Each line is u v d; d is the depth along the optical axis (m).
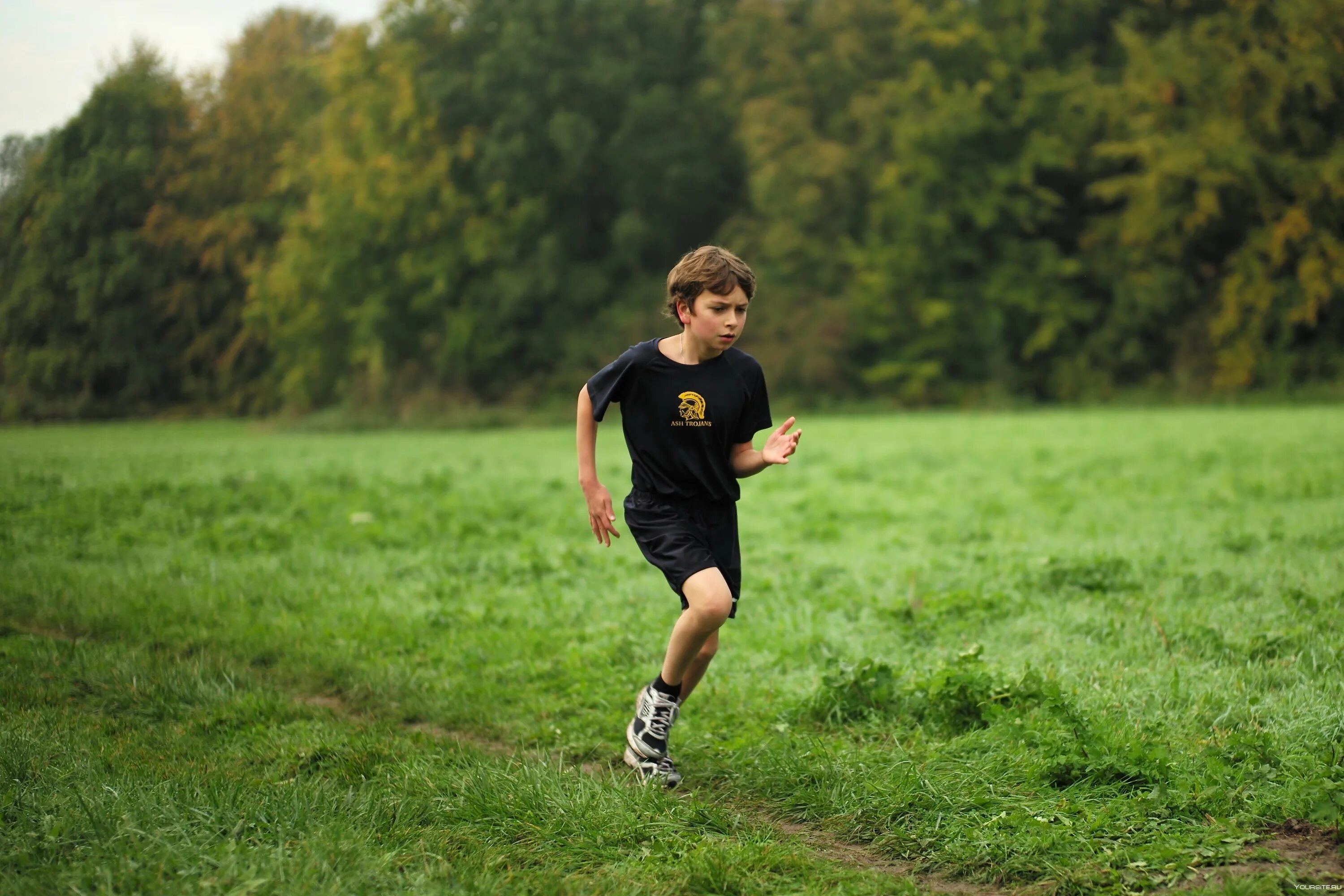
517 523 9.84
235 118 36.16
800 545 8.16
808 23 38.66
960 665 4.07
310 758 3.69
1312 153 31.48
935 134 34.44
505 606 6.24
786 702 4.22
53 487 12.95
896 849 2.99
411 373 38.47
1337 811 2.88
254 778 3.40
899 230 36.19
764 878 2.76
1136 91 32.53
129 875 2.54
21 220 25.61
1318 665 4.19
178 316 34.66
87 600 6.19
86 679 4.59
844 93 37.81
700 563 3.49
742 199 41.38
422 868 2.73
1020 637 5.02
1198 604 5.37
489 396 39.25
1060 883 2.70
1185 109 32.59
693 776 3.58
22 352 29.64
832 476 13.45
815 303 37.19
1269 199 31.80
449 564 7.57
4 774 3.19
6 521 9.91
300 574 7.27
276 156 38.09
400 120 37.12
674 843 2.97
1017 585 6.10
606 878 2.74
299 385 38.75
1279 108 31.44
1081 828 2.94
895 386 36.88
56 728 3.87
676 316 3.55
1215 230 33.34
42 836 2.78
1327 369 32.28
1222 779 3.12
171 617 5.84
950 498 10.59
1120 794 3.17
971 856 2.87
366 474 15.94
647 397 3.55
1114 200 35.59
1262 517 8.16
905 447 18.06
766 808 3.32
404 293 38.44
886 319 36.62
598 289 38.78
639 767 3.55
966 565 6.89
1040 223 36.59
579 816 3.10
